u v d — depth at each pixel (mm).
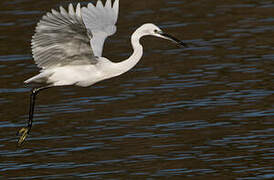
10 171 12695
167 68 19328
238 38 21984
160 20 24438
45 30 10539
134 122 15094
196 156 13008
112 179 12086
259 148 13312
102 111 15953
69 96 17344
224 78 18047
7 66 19984
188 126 14680
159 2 27172
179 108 15930
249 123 14711
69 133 14578
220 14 25094
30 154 13555
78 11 10258
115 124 15008
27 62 20297
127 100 16734
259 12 25109
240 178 11969
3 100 17125
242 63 19328
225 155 13031
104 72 11922
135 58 12133
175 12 25531
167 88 17516
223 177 12039
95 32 12695
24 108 16500
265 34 22266
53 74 11570
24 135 12508
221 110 15633
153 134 14258
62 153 13492
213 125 14672
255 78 17906
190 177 12055
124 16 25172
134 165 12711
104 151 13461
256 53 20250
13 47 21875
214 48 21047
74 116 15703
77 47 11117
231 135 14055
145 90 17438
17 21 24578
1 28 23953
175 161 12836
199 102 16266
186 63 19703
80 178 12188
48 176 12367
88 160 13047
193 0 27344
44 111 16219
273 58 19641
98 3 12617
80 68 11664
